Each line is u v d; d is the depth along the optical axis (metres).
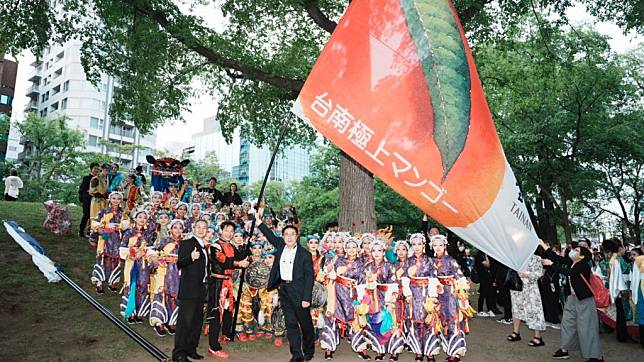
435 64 4.88
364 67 4.91
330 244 7.03
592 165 24.27
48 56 67.44
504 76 15.27
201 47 11.84
